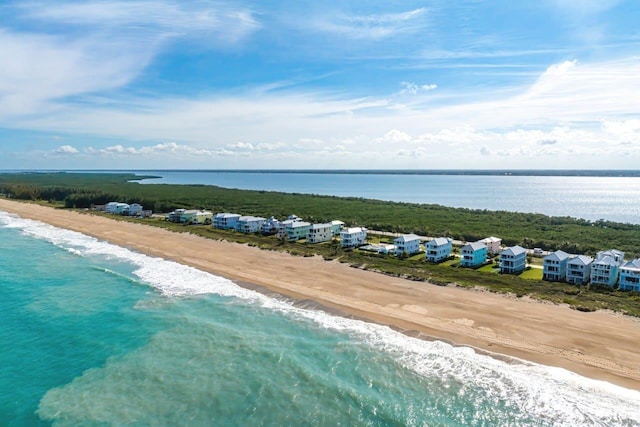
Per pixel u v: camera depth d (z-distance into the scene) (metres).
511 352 45.38
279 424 34.34
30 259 86.31
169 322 53.44
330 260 84.75
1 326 52.12
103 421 34.59
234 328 51.75
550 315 54.19
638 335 48.03
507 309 56.56
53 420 34.75
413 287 66.62
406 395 38.03
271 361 43.75
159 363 43.47
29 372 41.94
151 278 72.69
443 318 54.28
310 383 39.78
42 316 55.31
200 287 67.88
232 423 34.44
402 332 50.62
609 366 42.00
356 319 54.66
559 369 41.84
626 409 35.66
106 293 64.62
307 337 49.34
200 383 39.91
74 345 47.34
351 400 37.31
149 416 35.22
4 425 34.25
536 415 35.16
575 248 91.88
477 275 72.69
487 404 36.66
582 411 35.53
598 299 59.88
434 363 43.38
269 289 66.69
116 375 41.31
